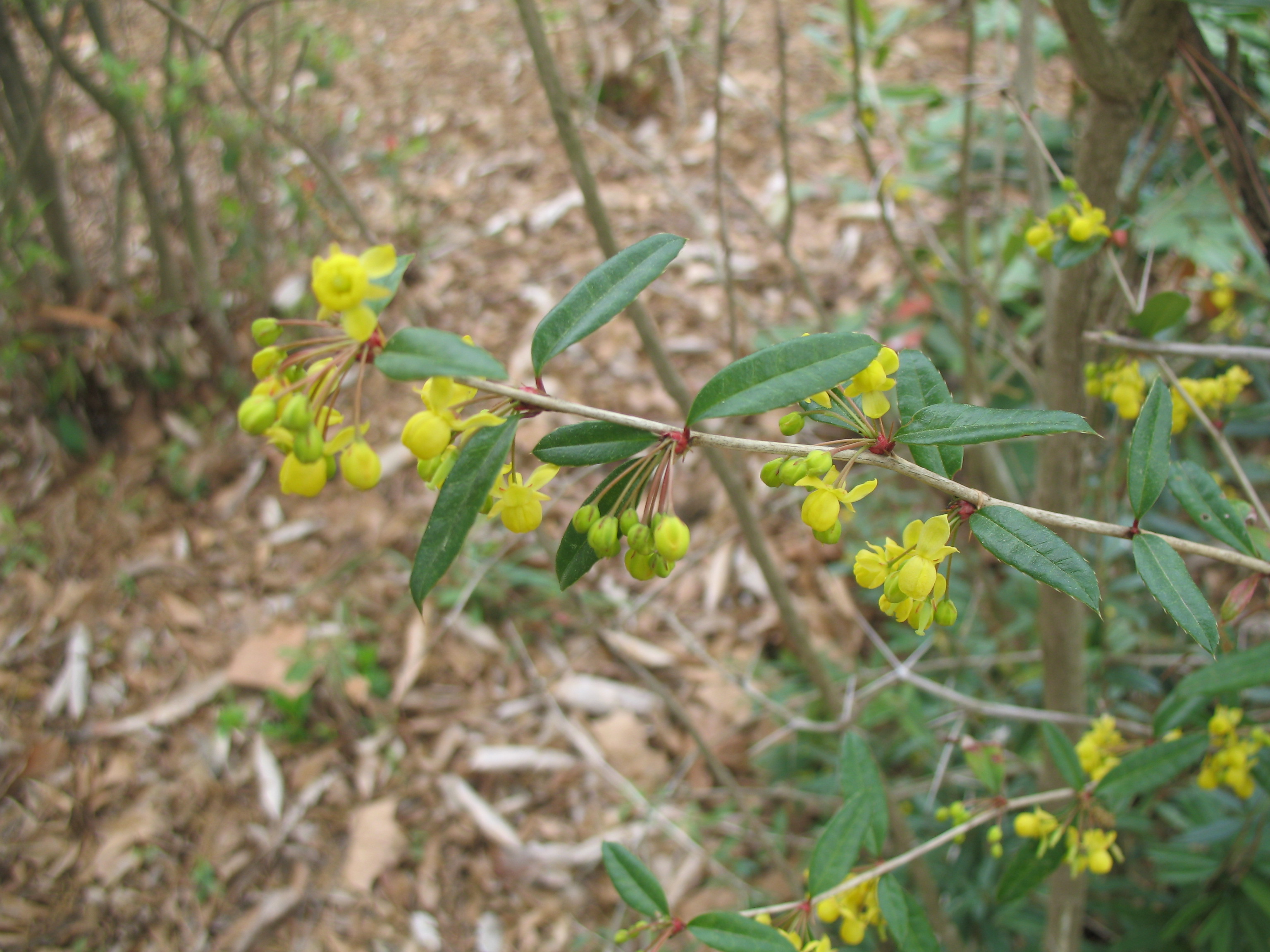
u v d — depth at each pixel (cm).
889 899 38
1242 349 40
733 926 34
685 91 143
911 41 147
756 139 135
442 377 27
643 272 29
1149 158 56
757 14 154
